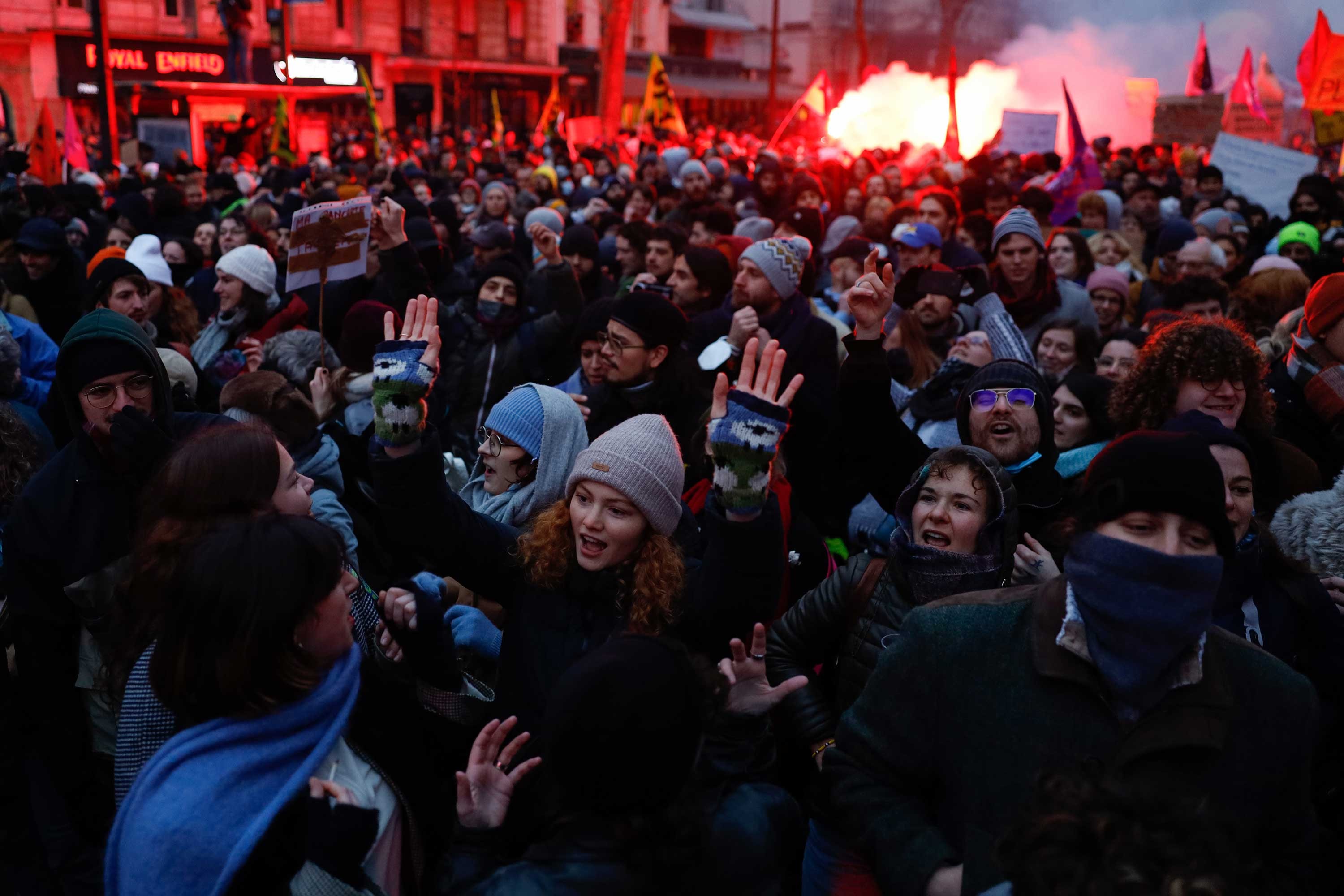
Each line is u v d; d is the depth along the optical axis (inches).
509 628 94.3
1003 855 52.4
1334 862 77.9
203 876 64.2
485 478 123.5
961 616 72.0
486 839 73.8
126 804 67.2
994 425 120.5
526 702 89.6
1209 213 351.3
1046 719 67.1
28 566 104.1
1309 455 145.9
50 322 243.9
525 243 360.8
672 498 90.4
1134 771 63.9
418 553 95.3
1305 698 65.8
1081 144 421.4
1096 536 65.8
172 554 79.3
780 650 106.7
